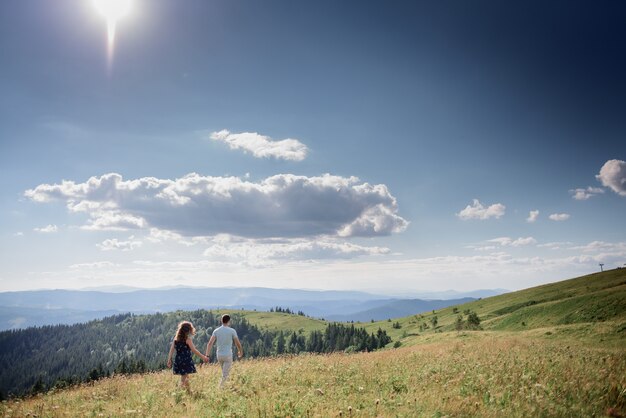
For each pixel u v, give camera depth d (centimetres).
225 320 1330
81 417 916
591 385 1009
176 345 1245
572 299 10650
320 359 2028
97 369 10800
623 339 3078
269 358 2170
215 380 1432
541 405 839
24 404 1173
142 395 1138
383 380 1221
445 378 1198
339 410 820
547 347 2384
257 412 832
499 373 1242
